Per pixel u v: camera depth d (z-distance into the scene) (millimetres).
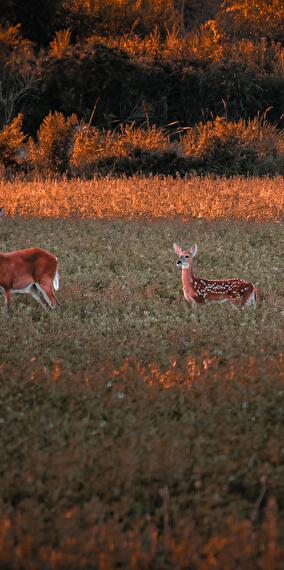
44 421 8922
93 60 42469
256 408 9406
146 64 43156
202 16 58812
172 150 37031
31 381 10242
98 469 7770
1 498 7176
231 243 21094
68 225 23156
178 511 7148
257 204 26859
